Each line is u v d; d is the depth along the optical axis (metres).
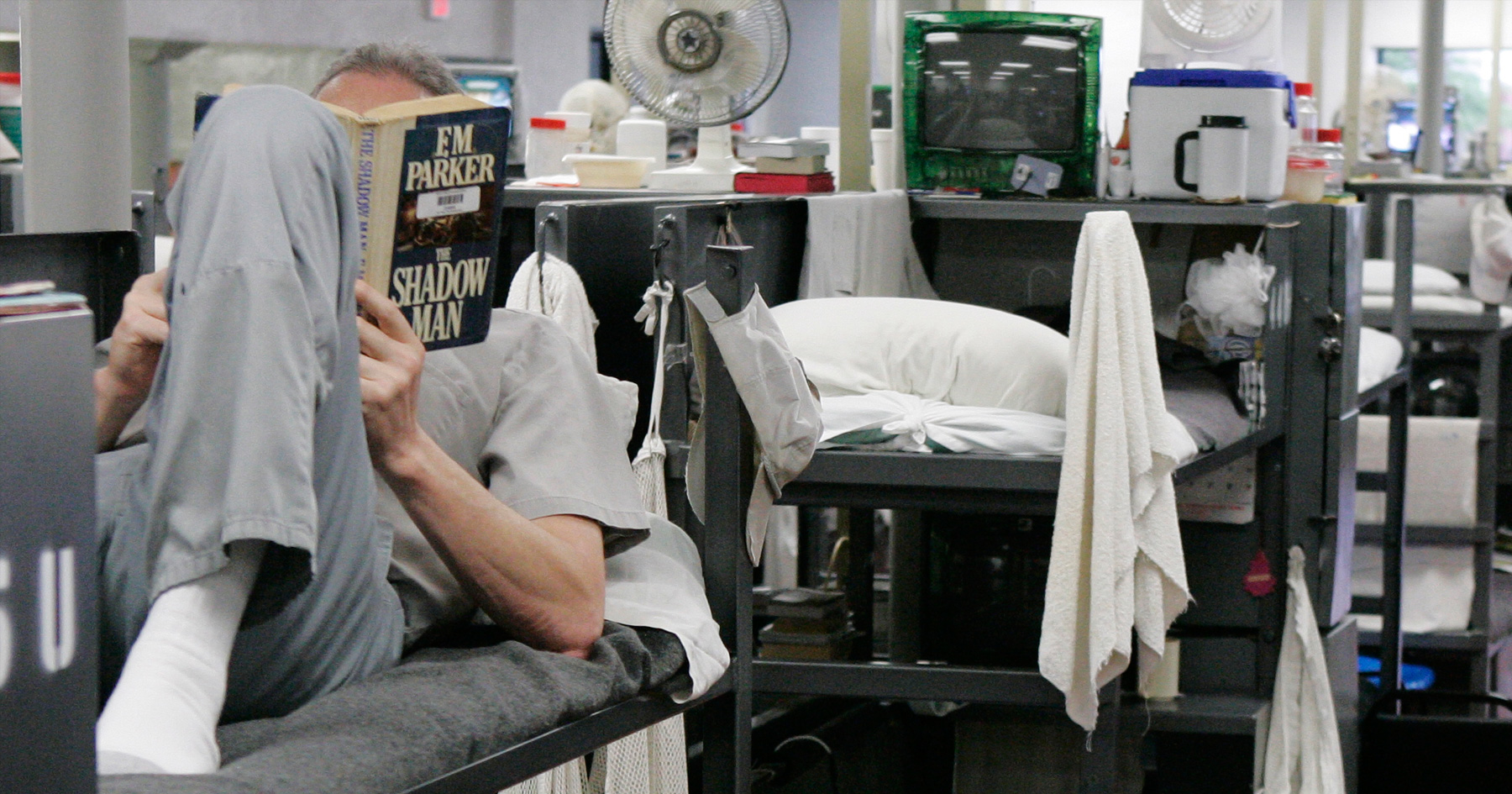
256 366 1.28
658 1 3.41
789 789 3.44
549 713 1.50
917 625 3.76
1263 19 3.78
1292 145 3.71
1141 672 2.68
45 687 1.00
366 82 1.86
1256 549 3.62
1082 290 2.52
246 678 1.40
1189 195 3.34
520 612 1.62
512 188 3.45
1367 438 4.96
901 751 3.89
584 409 1.83
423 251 1.57
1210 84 3.31
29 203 2.13
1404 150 6.64
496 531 1.58
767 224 2.91
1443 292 5.16
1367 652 5.10
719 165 3.58
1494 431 4.96
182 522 1.28
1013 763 3.60
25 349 0.97
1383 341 4.43
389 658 1.57
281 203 1.34
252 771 1.22
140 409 1.73
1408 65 11.28
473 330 1.63
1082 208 3.33
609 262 2.68
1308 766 3.51
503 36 8.48
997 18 3.41
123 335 1.55
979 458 2.59
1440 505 4.96
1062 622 2.49
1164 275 3.60
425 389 1.79
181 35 6.82
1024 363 2.78
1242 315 3.41
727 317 2.01
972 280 3.74
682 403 2.30
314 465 1.40
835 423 2.66
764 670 2.75
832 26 11.61
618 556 1.89
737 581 2.04
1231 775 3.55
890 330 2.85
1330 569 3.68
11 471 0.96
